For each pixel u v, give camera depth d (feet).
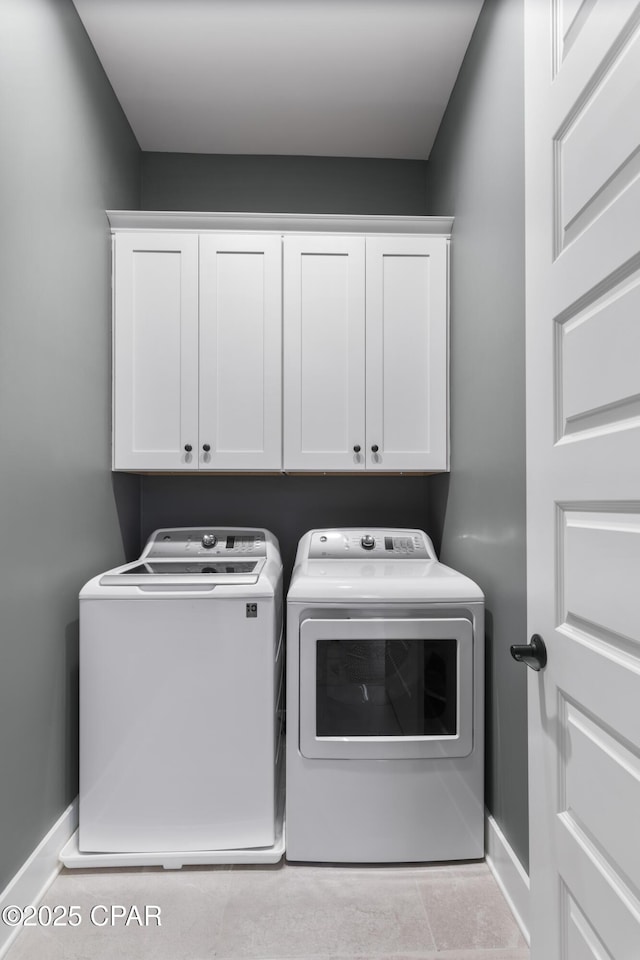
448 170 7.39
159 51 6.43
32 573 4.90
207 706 5.45
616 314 2.43
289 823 5.41
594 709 2.59
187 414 7.05
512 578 4.99
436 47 6.41
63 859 5.30
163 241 7.05
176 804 5.42
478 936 4.56
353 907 4.87
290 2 5.73
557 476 2.97
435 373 7.25
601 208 2.57
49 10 5.23
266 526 8.43
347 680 5.45
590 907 2.63
